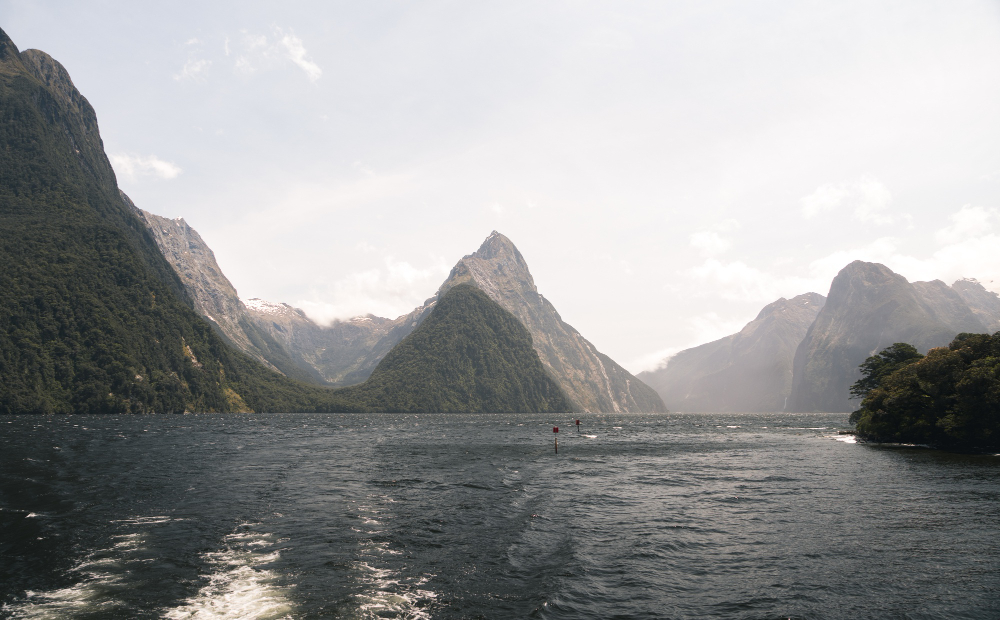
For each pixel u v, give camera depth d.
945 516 33.12
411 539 26.72
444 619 16.95
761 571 22.33
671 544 26.41
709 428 178.62
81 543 24.70
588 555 24.34
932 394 80.81
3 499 33.94
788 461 66.81
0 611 16.98
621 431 152.75
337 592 19.16
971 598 19.38
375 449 79.25
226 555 23.44
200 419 189.38
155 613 17.08
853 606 18.62
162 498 35.78
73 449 65.62
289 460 61.12
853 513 34.16
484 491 41.72
